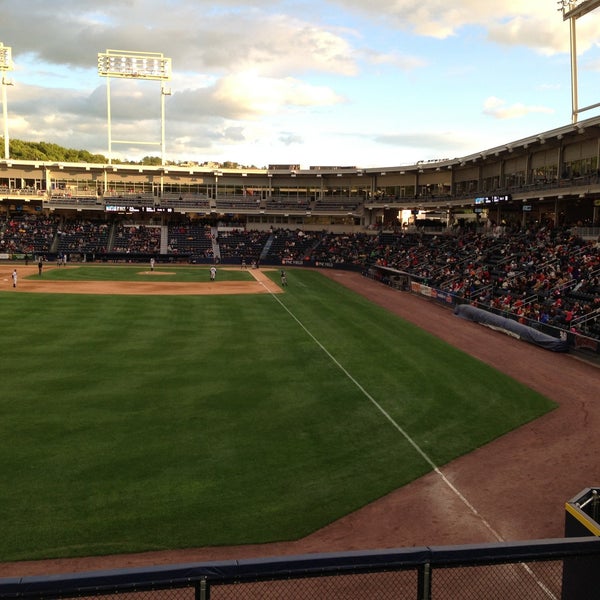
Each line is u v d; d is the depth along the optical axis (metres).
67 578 5.27
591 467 14.74
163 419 17.42
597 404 19.92
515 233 55.88
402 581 9.35
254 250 83.25
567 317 30.44
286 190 92.75
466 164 69.50
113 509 12.06
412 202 78.19
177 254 79.19
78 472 13.75
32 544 10.70
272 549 10.79
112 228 86.00
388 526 11.74
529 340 30.30
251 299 44.44
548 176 54.56
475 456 15.41
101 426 16.70
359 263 71.62
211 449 15.33
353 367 24.14
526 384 22.27
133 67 87.88
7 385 20.27
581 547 6.25
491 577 9.27
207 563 5.59
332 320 35.88
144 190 91.56
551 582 9.21
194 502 12.46
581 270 38.66
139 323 32.66
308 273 68.56
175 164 100.69
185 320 34.19
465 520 12.02
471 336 31.97
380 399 19.92
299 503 12.59
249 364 24.16
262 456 14.98
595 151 46.78
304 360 25.14
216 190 92.75
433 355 26.78
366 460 14.95
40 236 80.69
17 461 14.24
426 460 15.05
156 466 14.20
